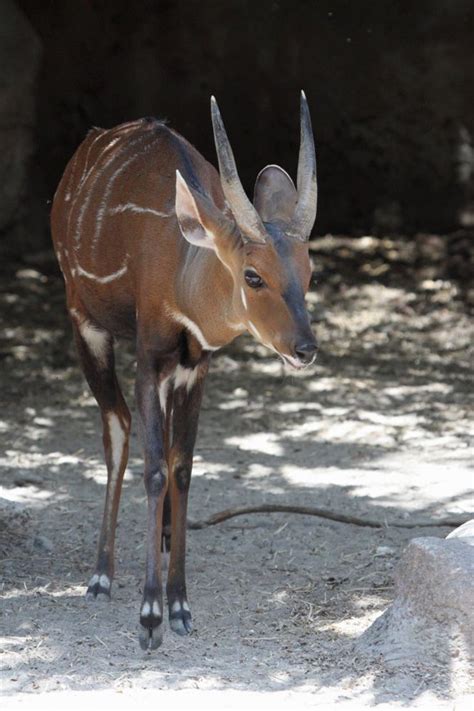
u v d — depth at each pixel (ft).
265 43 69.31
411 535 31.19
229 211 25.75
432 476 36.81
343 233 69.56
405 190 70.28
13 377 48.14
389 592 26.81
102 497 34.32
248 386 47.70
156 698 20.70
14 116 62.08
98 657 22.86
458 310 59.16
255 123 69.62
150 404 24.72
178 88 68.80
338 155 70.18
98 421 42.96
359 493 34.96
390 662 22.02
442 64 69.15
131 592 27.09
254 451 39.50
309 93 69.77
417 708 20.36
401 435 41.57
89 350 28.22
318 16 69.51
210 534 31.12
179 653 23.25
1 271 61.77
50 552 29.58
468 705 20.43
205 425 42.57
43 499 34.01
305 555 29.58
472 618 21.77
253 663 22.68
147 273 24.79
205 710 20.11
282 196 23.52
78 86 67.00
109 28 67.41
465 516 32.19
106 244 26.55
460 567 22.24
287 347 21.31
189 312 23.93
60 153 66.54
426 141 69.72
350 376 49.26
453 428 42.50
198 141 69.41
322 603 26.17
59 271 62.90
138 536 31.07
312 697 20.83
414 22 69.21
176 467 25.38
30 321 55.83
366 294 61.21
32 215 64.90
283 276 21.49
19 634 24.04
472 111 69.46
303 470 37.42
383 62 69.41
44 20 66.33
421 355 52.80
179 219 22.48
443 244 67.51
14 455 38.37
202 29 68.59
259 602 26.25
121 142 27.86
